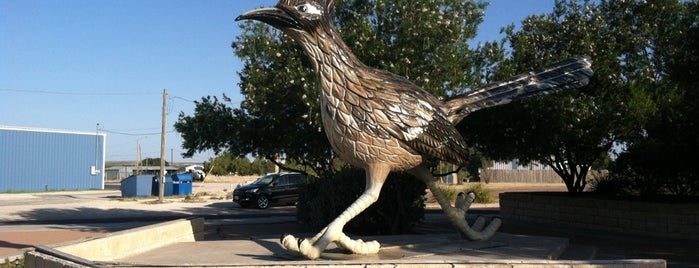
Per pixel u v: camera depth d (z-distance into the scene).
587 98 12.23
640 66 13.67
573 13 13.55
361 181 11.50
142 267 5.61
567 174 16.30
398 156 6.69
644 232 12.34
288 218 17.94
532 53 12.42
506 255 6.83
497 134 11.48
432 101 7.03
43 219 18.47
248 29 11.63
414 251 7.00
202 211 21.98
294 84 10.40
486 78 11.52
